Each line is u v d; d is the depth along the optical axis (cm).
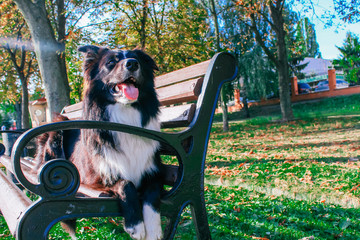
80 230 312
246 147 954
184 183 200
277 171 541
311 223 290
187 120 214
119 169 202
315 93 2959
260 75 2728
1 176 246
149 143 213
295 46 2172
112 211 169
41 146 332
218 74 223
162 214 190
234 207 359
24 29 1541
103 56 238
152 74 249
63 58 851
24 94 1902
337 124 1360
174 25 1219
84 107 240
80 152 256
